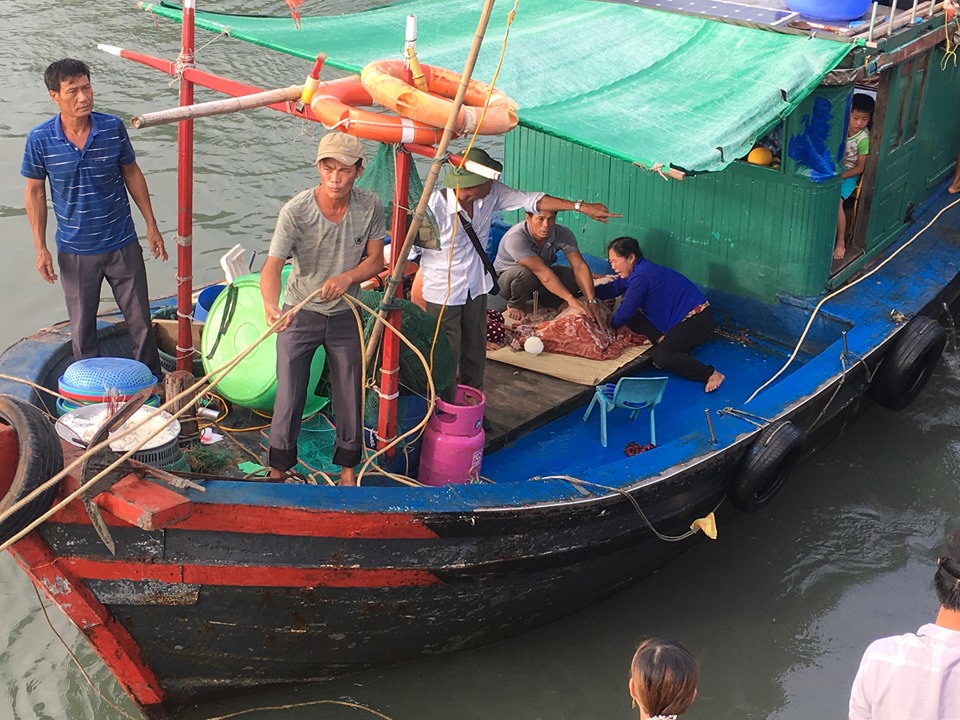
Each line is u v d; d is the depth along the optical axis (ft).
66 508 14.98
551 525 17.78
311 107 16.51
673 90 19.76
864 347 22.91
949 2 24.62
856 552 22.65
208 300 22.34
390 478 18.80
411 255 19.29
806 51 20.80
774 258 24.41
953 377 28.22
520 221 27.91
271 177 37.29
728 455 19.92
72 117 18.67
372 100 17.51
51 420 15.83
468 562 17.37
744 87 19.67
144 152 38.45
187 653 17.16
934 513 23.84
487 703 18.79
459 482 19.13
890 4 25.14
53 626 20.18
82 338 20.30
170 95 42.91
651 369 24.77
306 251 16.78
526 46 21.42
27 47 47.24
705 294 25.85
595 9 23.76
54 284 31.32
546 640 20.17
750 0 23.97
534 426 22.30
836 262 25.39
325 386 20.79
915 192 27.76
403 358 19.35
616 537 18.78
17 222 34.37
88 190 19.17
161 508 14.70
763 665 19.83
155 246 20.51
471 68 15.21
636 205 26.13
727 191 24.50
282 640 17.39
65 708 18.70
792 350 25.09
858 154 24.89
